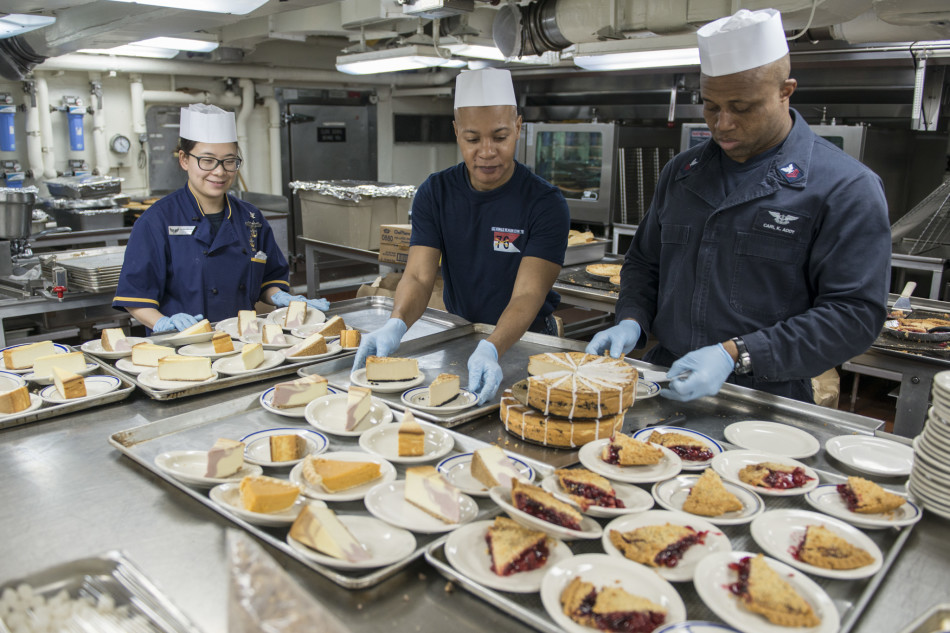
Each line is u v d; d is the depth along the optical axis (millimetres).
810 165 1643
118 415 1584
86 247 4824
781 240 1655
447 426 1520
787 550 1061
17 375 1741
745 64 1495
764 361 1564
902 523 1106
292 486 1146
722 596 936
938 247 3906
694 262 1817
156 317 2406
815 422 1566
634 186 5613
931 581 1013
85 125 5719
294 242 7031
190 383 1734
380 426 1477
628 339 1820
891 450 1408
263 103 6637
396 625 908
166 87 6105
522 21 3387
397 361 1763
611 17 2973
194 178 2428
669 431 1471
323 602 946
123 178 6004
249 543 810
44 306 3283
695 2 2732
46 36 3475
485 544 1062
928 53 3891
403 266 3961
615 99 5934
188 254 2473
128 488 1248
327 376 1847
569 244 4098
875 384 4391
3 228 3422
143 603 913
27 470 1311
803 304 1703
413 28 4188
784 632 864
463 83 1982
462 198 2254
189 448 1413
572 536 1036
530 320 2021
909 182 5156
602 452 1364
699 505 1163
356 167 7344
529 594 964
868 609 946
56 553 1049
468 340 2166
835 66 4445
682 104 5492
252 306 2684
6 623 864
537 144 5934
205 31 5695
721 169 1780
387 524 1107
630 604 887
